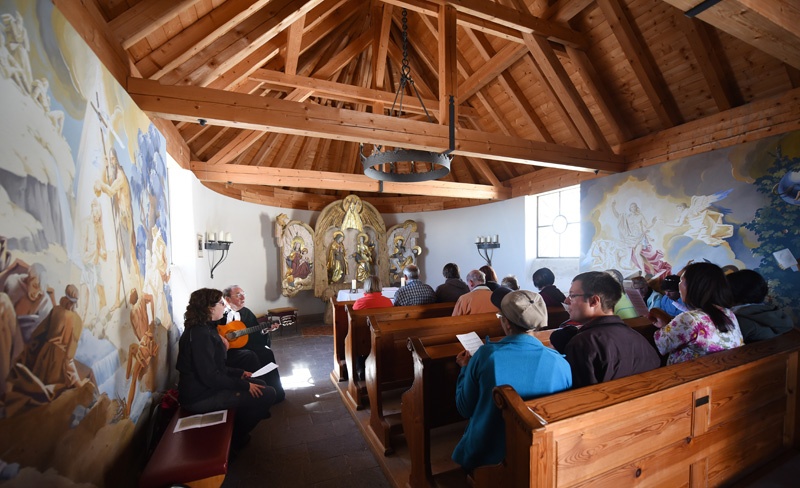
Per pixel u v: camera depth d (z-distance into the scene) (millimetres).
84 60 1701
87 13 1933
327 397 3760
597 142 4742
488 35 5234
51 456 1348
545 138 5891
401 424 2721
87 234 1660
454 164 8258
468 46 5695
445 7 3734
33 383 1259
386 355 2914
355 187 6156
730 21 2018
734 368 1643
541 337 2529
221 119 2906
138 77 2754
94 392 1679
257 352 3738
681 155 4379
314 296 7930
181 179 4609
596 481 1271
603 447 1282
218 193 5918
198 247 4961
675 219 4391
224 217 6109
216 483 1857
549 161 4371
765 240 3627
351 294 6555
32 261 1264
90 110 1743
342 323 4125
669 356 2064
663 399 1421
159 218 2922
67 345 1472
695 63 3990
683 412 1508
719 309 1959
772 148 3592
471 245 8180
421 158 3670
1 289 1117
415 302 4027
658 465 1443
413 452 2168
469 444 1592
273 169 5559
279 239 7141
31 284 1258
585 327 1679
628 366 1590
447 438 2672
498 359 1485
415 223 8602
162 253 2984
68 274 1487
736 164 3857
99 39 2076
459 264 8367
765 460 1866
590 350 1579
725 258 3932
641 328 2660
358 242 8117
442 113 3756
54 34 1457
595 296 1711
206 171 5055
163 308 2953
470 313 3328
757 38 2150
